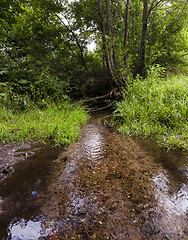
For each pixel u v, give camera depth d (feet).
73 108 19.93
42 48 30.58
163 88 14.08
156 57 26.32
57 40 31.14
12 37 28.04
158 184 5.93
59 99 22.82
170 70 27.40
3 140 10.56
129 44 27.37
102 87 28.40
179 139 9.11
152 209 4.85
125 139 10.59
